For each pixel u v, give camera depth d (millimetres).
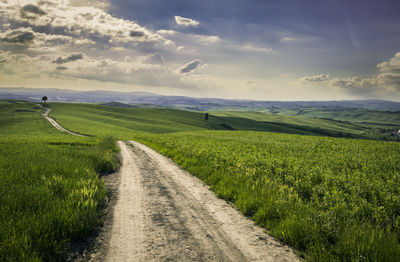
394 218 4898
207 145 19391
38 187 5867
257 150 16609
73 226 4160
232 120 170250
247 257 3662
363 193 6602
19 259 3139
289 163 10625
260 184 7441
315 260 3621
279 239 4344
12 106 137625
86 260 3477
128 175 10266
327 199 5871
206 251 3811
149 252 3736
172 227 4766
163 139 29422
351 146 19609
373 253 3479
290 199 5824
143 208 5926
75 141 26297
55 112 121500
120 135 70000
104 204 6176
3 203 4723
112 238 4211
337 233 4129
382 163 11242
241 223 5086
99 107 148250
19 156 11297
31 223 3924
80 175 7973
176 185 8523
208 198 6961
